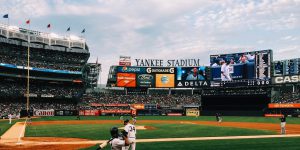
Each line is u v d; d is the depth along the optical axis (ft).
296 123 170.50
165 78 314.76
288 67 263.70
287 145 75.77
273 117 251.19
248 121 195.93
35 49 333.42
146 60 317.22
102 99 334.85
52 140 92.12
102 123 183.73
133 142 53.36
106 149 69.92
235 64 285.84
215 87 295.69
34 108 296.30
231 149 69.77
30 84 315.58
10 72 298.56
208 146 74.90
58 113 294.05
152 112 314.76
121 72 314.76
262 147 72.38
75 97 325.21
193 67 309.83
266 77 269.64
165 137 97.30
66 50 358.02
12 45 313.12
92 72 417.69
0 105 275.39
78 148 74.28
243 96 283.59
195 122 188.85
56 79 325.42
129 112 310.65
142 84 315.99
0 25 303.27
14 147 76.95
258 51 273.95
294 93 280.92
